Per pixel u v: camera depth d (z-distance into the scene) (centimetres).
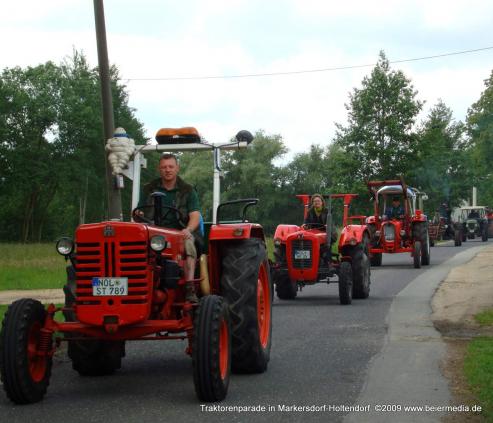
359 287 1474
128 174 872
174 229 727
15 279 1981
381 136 4072
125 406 640
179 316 713
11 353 634
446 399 645
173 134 867
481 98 6744
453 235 4247
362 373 763
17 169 6319
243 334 750
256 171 7844
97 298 646
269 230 8094
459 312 1210
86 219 7406
